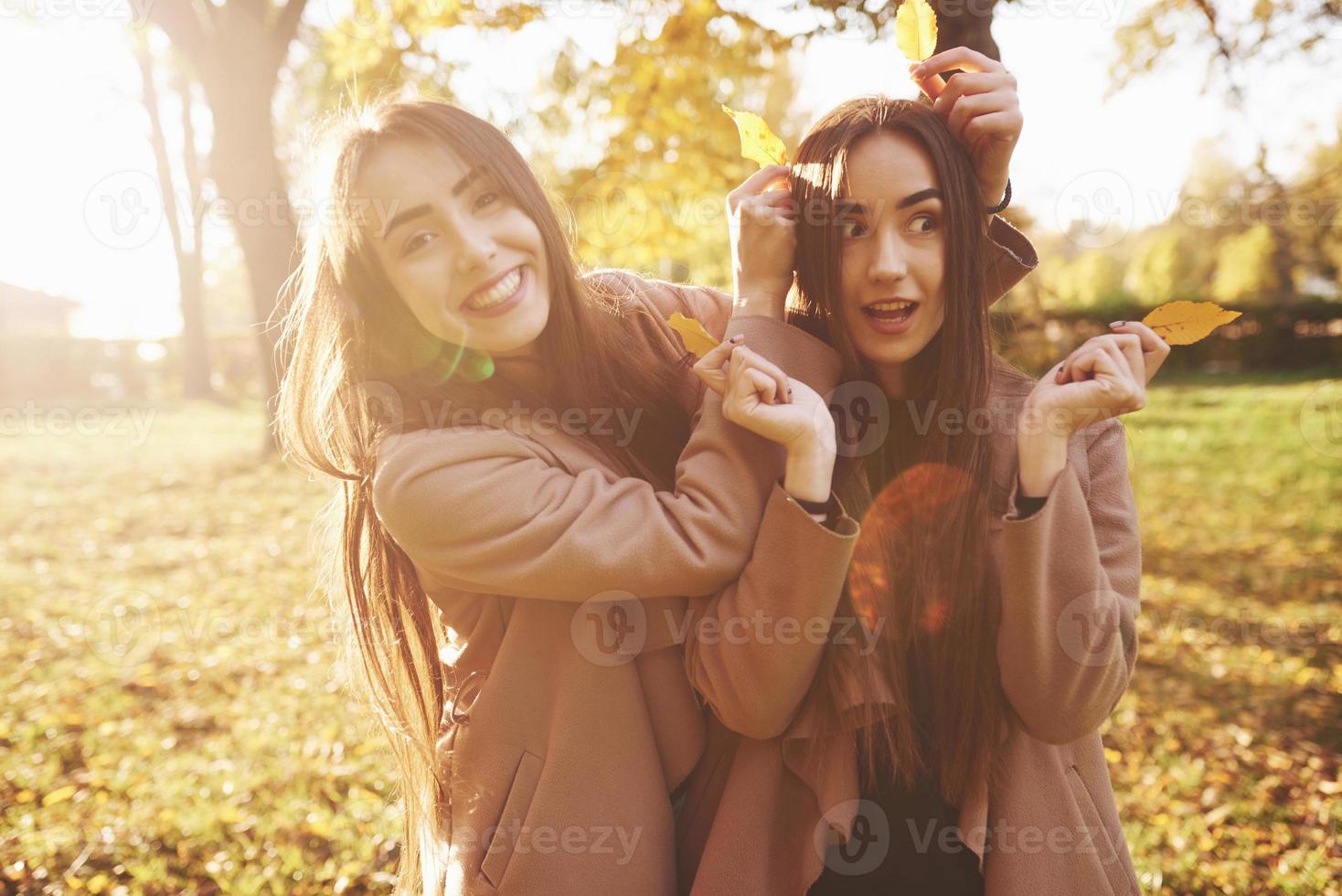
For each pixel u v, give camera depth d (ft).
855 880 4.42
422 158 4.20
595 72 18.72
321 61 31.99
